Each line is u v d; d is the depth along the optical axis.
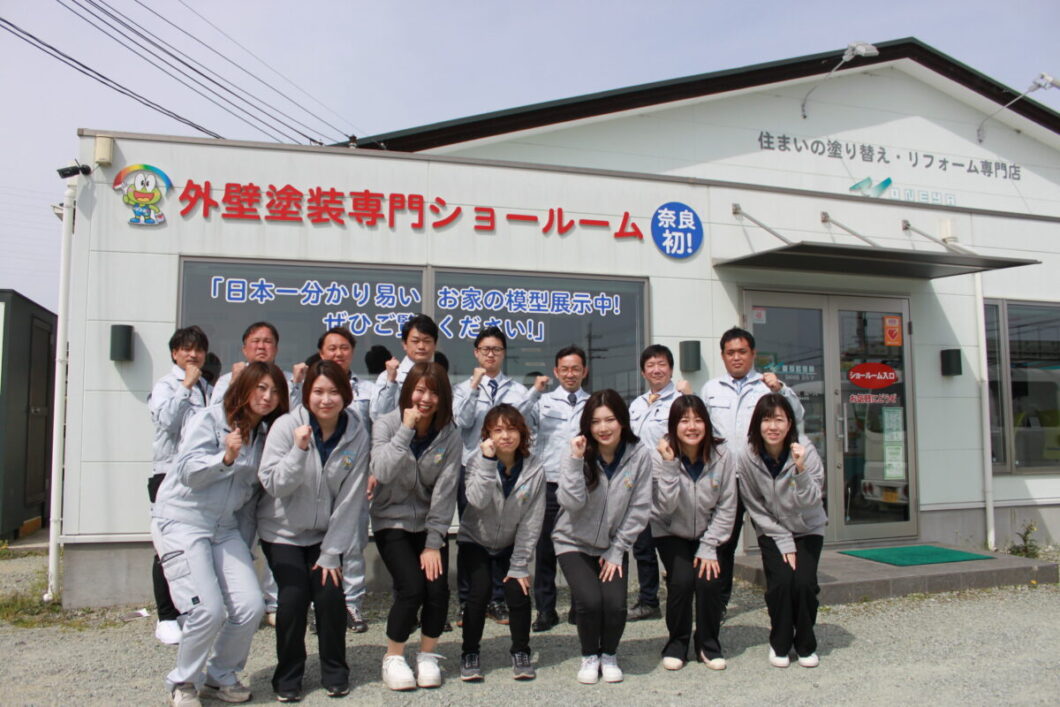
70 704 3.45
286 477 3.37
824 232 6.98
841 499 6.66
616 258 6.29
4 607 5.05
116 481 5.15
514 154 9.60
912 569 5.65
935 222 7.43
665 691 3.64
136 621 4.79
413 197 5.87
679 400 3.97
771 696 3.59
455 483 3.69
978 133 11.56
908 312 7.12
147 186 5.38
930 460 7.07
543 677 3.82
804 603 3.94
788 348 6.70
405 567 3.62
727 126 10.30
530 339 6.03
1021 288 7.72
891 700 3.54
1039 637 4.47
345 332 4.61
